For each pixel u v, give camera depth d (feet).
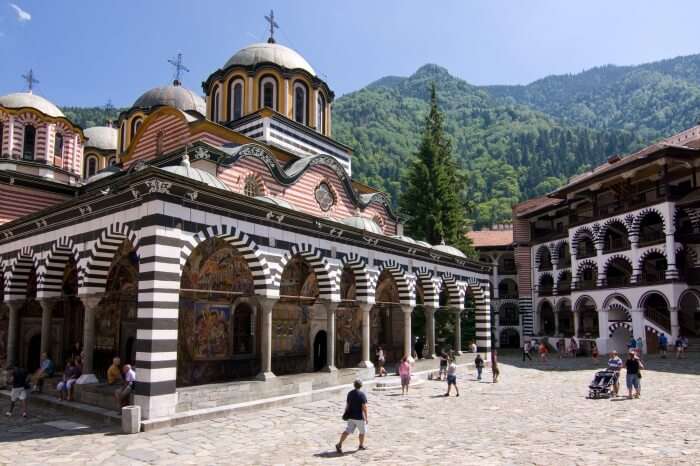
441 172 164.14
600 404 64.34
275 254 66.13
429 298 103.30
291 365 85.56
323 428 50.34
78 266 62.44
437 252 102.01
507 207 403.13
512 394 74.74
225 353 74.38
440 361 97.14
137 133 97.76
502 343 211.61
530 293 194.39
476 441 44.65
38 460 39.17
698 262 137.39
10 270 77.00
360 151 467.52
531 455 39.19
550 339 178.29
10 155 103.65
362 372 80.53
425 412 60.23
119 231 56.44
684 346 122.62
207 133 88.12
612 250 148.36
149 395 49.90
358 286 84.12
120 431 48.42
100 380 68.59
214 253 71.67
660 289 131.85
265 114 100.99
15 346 77.05
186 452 41.32
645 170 144.77
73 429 49.49
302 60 117.39
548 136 611.06
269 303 64.95
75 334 86.84
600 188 156.35
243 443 44.24
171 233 53.11
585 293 155.94
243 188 82.23
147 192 52.95
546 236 186.60
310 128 111.24
